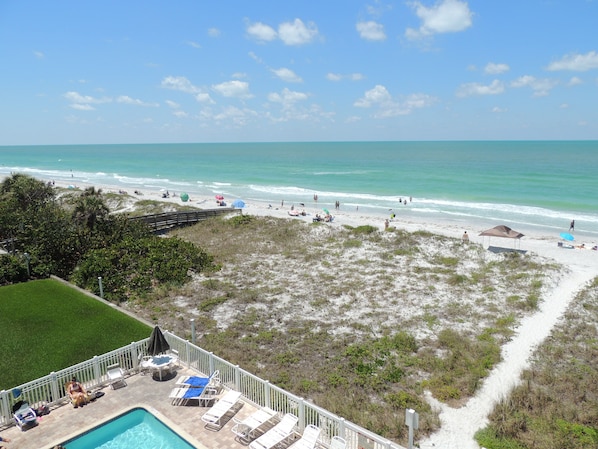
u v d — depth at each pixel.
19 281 24.94
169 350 16.14
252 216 44.28
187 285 27.14
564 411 14.32
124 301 24.27
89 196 35.78
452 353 18.41
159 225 40.88
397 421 13.66
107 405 13.08
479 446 12.86
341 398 15.22
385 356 18.45
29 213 31.75
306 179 91.56
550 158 151.38
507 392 15.66
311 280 28.50
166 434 11.94
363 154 199.88
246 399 13.41
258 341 19.86
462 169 107.62
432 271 29.84
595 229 44.59
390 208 57.09
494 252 32.91
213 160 166.75
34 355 16.31
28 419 11.91
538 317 22.39
